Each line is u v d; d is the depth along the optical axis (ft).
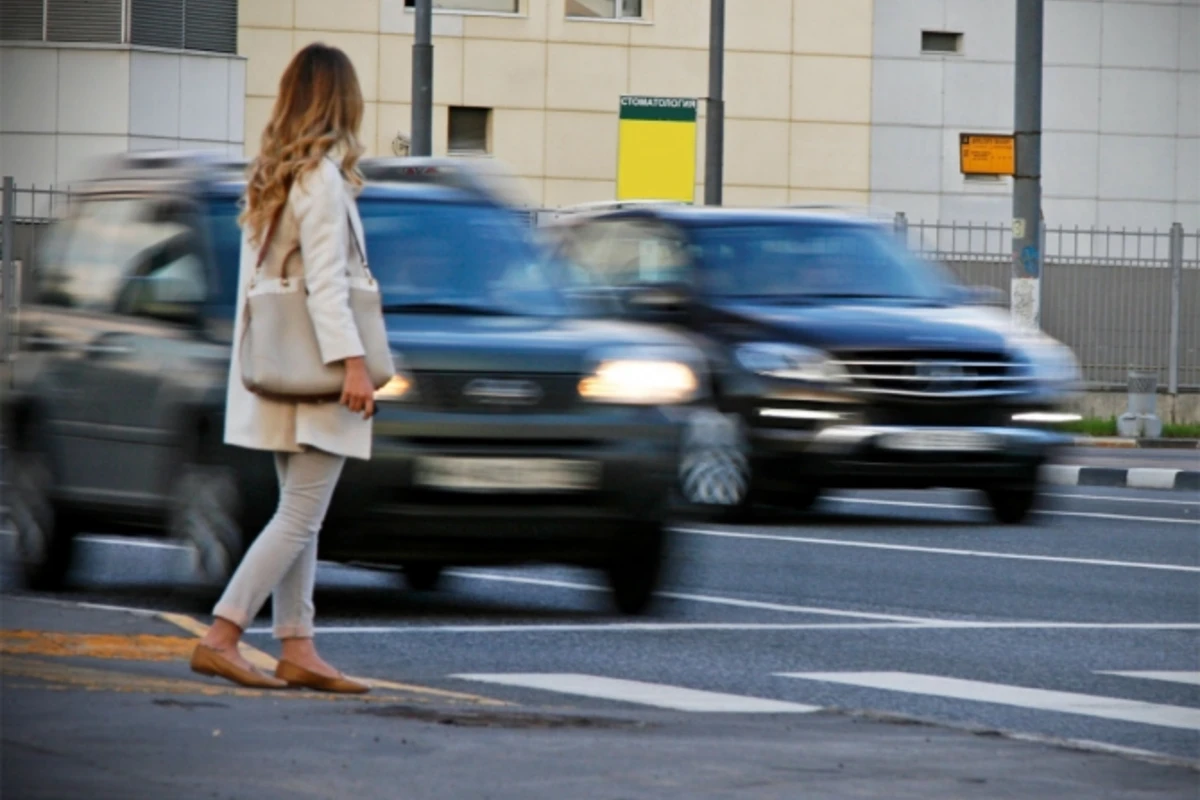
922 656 75.05
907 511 133.39
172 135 291.79
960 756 52.60
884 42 329.52
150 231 85.92
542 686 65.51
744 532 116.98
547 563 81.05
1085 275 232.12
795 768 49.93
